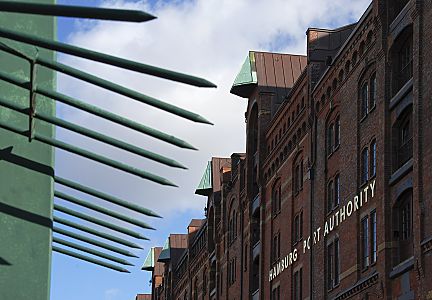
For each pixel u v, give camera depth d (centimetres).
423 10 3177
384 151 3428
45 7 429
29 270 535
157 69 460
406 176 3250
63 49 460
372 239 3544
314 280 4228
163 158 534
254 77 5453
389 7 3519
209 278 6725
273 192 5116
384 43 3503
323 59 4462
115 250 660
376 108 3578
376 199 3509
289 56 5600
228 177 6394
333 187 4091
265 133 5341
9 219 539
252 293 5441
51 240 544
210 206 6788
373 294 3456
